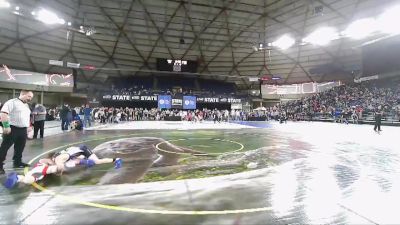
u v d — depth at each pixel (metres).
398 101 28.56
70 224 3.12
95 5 29.03
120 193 4.24
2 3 22.86
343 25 29.84
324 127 22.06
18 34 28.89
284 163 6.64
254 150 8.82
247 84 48.72
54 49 33.41
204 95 40.97
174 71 41.12
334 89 40.16
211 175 5.42
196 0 29.67
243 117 39.19
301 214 3.45
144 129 18.05
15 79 31.19
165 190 4.41
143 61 40.75
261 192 4.32
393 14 24.80
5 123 5.44
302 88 44.09
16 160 6.08
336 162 6.77
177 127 20.62
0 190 4.34
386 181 4.98
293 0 28.62
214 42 38.03
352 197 4.11
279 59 41.72
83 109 21.75
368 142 11.14
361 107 30.94
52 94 38.28
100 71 40.84
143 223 3.15
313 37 31.94
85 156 6.36
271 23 34.03
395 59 31.89
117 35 34.62
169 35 35.88
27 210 3.53
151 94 38.94
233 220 3.25
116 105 38.34
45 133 14.30
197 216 3.36
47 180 4.95
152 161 6.88
